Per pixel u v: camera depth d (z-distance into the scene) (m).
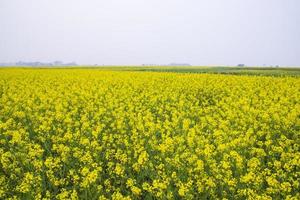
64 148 11.46
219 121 15.71
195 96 24.83
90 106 18.83
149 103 20.69
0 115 17.17
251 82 30.00
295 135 13.84
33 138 14.13
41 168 10.68
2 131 14.91
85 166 10.44
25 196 9.09
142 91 26.61
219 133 13.02
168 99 23.34
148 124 14.45
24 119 15.95
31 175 9.12
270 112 17.27
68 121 15.27
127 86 28.64
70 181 10.20
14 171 10.52
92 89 25.70
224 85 28.64
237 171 10.12
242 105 19.98
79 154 11.36
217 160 11.31
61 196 8.48
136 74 39.41
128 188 10.01
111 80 32.16
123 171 10.19
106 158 11.52
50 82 30.77
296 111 17.81
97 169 10.20
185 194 9.05
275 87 26.98
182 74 39.38
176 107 20.41
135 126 15.15
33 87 26.23
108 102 20.81
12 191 9.41
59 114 16.02
